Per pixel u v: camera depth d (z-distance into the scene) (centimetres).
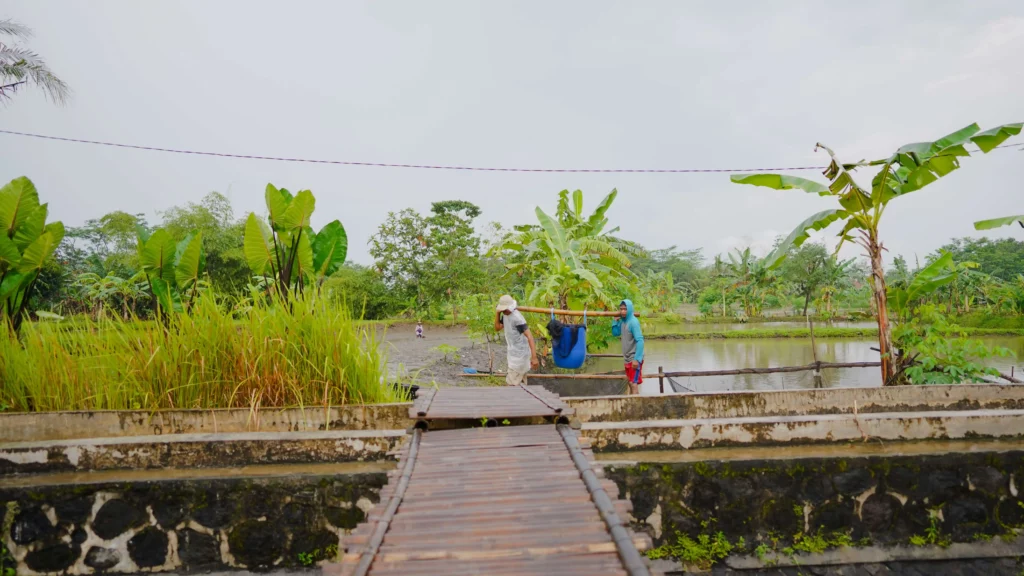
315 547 405
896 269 3488
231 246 2909
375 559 245
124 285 1723
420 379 1145
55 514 397
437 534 265
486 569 235
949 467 423
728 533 417
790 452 443
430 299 3166
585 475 327
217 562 402
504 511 288
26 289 752
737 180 806
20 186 719
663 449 457
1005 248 5016
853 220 774
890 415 471
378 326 2917
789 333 2492
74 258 3750
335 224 850
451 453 378
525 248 1555
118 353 520
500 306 746
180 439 438
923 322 779
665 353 1986
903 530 418
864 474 421
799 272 3778
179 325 533
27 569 395
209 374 507
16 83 1456
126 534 399
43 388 502
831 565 407
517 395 541
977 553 411
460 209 3303
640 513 417
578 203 1633
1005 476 423
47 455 430
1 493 395
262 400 500
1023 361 1656
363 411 494
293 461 442
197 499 403
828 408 568
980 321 2947
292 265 794
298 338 523
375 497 408
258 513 405
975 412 479
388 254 3141
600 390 905
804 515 418
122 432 476
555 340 798
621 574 230
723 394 558
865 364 957
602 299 1270
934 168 708
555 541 257
